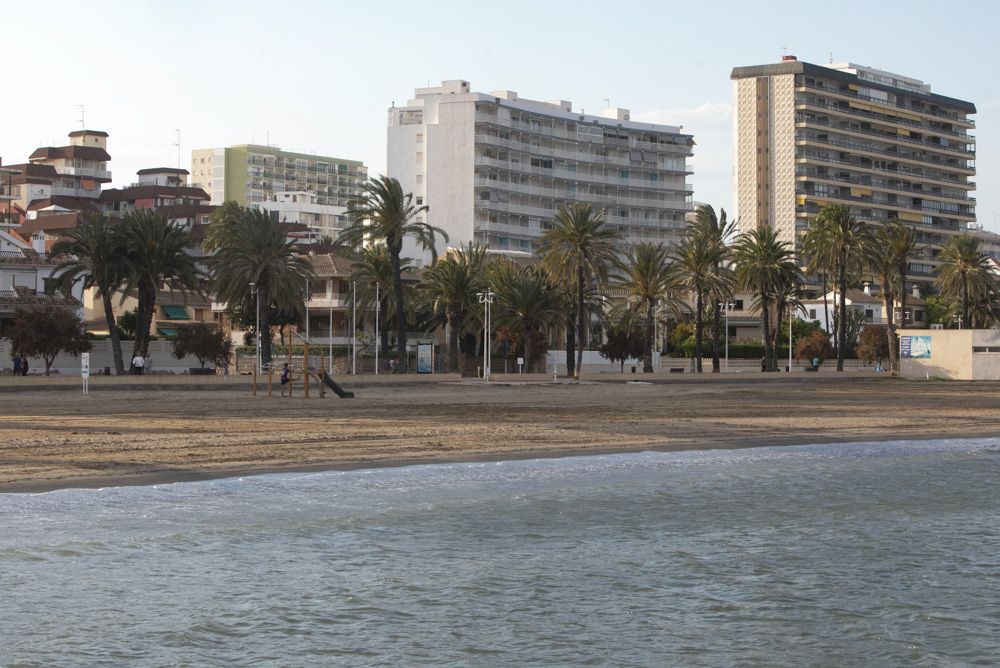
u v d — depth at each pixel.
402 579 18.19
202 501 24.50
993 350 98.56
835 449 38.00
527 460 32.81
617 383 85.12
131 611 16.06
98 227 73.81
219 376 70.75
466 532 22.11
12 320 85.00
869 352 117.81
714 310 97.38
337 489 26.66
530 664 14.26
